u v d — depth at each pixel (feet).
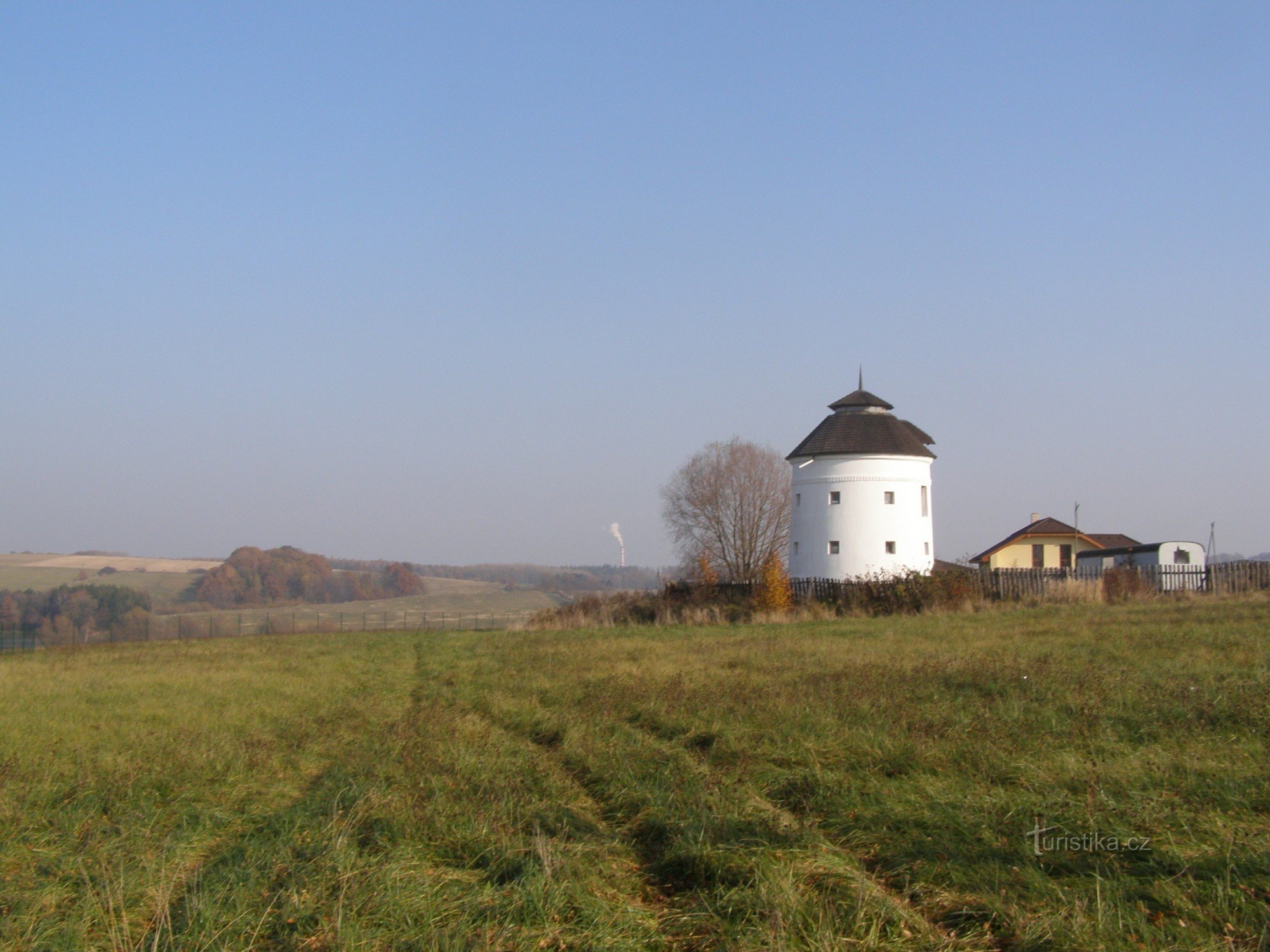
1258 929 19.92
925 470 157.28
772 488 235.20
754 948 20.52
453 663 82.23
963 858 24.57
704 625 120.47
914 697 45.78
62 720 54.80
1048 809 27.66
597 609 145.69
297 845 28.66
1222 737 34.86
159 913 23.68
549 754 40.81
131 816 32.91
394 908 23.22
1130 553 170.19
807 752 36.09
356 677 75.10
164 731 49.42
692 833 27.17
